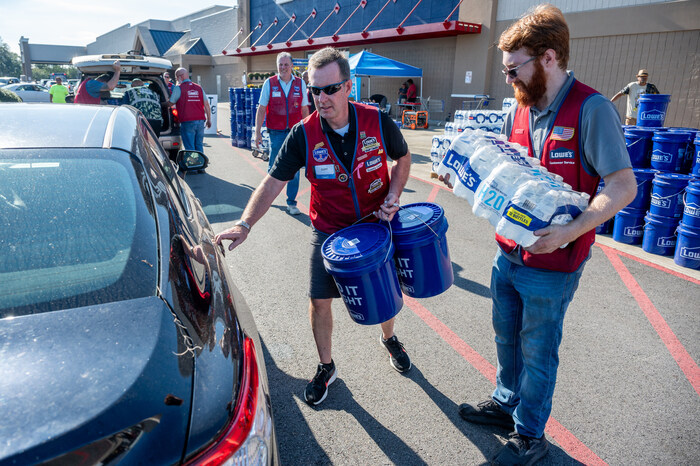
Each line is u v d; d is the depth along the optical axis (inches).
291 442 91.5
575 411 101.3
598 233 220.2
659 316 141.5
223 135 600.7
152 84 312.5
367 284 82.0
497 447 91.4
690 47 481.1
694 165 175.5
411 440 92.7
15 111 73.5
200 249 65.8
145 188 63.6
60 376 39.0
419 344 126.9
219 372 45.8
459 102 717.9
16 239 53.3
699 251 172.7
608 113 66.5
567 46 69.7
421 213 92.6
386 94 836.0
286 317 140.0
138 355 41.8
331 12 906.7
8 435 34.4
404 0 763.4
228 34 1280.8
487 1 644.7
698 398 105.8
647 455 89.7
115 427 36.3
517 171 68.1
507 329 88.7
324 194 94.0
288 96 233.9
